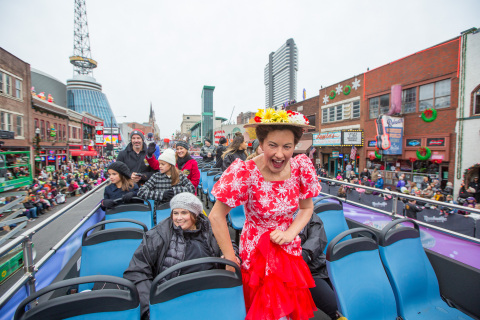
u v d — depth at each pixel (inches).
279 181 54.6
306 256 85.7
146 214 116.3
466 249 89.5
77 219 116.0
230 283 55.5
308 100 890.7
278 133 49.2
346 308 66.9
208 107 2886.3
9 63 747.4
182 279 52.3
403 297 77.0
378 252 77.7
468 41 419.5
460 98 431.8
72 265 95.8
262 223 57.2
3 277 62.9
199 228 76.7
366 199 172.9
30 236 69.7
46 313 44.8
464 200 338.6
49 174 635.5
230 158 197.3
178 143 189.3
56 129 1058.7
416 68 506.3
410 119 518.6
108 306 48.8
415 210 174.6
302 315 56.0
